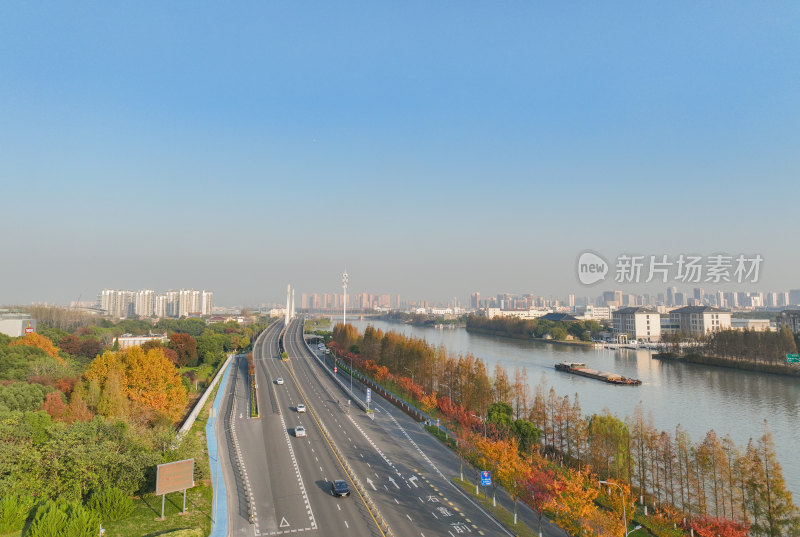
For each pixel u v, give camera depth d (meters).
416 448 97.62
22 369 121.50
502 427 99.38
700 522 65.25
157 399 107.88
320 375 180.88
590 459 89.31
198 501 70.56
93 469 66.94
